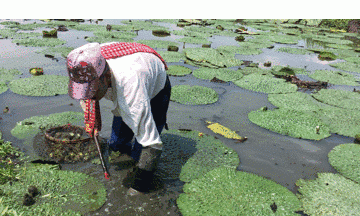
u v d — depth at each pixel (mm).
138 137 2305
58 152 2939
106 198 2434
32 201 2338
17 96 4148
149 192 2533
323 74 6426
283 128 3873
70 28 8930
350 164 3186
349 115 4395
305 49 9086
